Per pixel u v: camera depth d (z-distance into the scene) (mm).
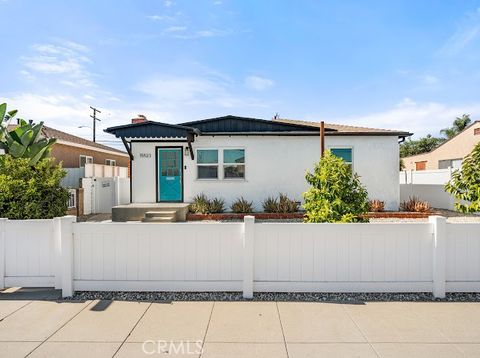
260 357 2838
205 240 4336
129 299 4129
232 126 11812
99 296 4223
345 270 4328
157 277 4344
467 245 4301
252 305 3945
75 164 16719
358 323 3469
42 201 6082
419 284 4293
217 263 4336
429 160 25641
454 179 5250
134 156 11523
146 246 4355
